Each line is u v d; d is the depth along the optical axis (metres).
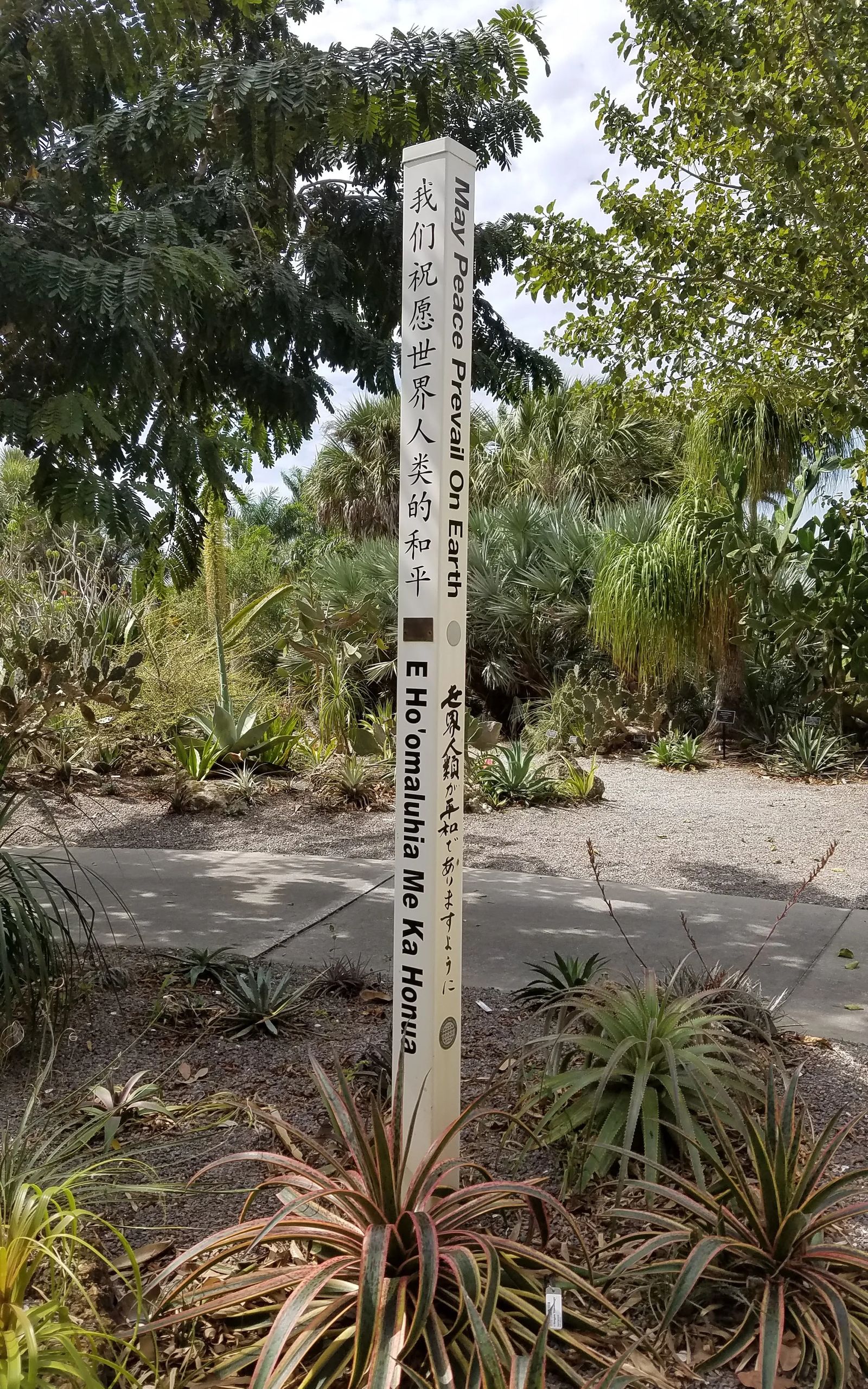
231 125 4.33
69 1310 2.08
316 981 4.30
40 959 3.55
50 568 10.82
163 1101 3.26
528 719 12.97
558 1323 2.17
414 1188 2.23
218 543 9.45
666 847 7.23
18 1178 2.22
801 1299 2.25
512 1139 3.05
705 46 5.43
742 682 11.84
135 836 7.44
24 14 3.76
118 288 3.67
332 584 14.05
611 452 16.48
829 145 5.24
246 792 8.66
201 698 10.49
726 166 6.00
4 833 7.17
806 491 10.40
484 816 8.31
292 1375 2.03
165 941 4.88
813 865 6.71
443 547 2.44
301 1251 2.42
